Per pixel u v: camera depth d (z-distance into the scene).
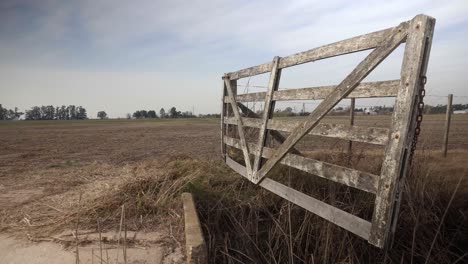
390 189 2.62
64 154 11.20
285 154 4.11
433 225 3.96
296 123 3.99
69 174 7.20
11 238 3.74
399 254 3.77
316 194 4.55
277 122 4.43
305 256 3.78
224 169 6.84
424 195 4.21
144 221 4.26
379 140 2.79
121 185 5.46
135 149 12.51
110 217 4.38
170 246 3.50
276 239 4.16
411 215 3.88
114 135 21.17
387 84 2.73
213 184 5.87
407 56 2.55
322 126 3.50
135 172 6.69
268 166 4.55
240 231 4.26
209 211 4.71
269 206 4.95
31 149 12.95
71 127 34.75
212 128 27.12
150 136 19.48
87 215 4.40
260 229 4.50
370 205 4.11
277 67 4.52
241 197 5.17
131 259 3.21
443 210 4.12
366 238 2.84
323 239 3.82
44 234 3.82
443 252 3.65
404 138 2.54
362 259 3.73
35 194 5.54
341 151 5.38
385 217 2.65
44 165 8.64
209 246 3.80
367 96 2.92
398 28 2.64
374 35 2.88
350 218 3.05
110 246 3.51
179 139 16.67
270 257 3.93
